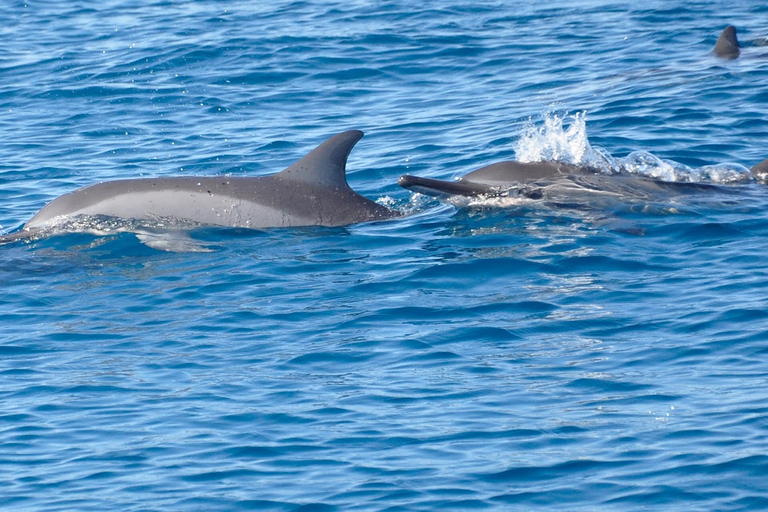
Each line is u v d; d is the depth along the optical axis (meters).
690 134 72.69
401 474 33.69
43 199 67.56
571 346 42.00
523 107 83.25
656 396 37.38
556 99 84.75
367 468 34.12
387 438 35.84
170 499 32.81
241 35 110.81
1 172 73.75
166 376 41.22
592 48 100.94
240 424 37.19
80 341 45.03
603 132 74.62
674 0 118.00
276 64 99.88
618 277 48.75
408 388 39.28
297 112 86.44
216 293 50.06
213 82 95.56
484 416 36.91
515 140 74.50
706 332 42.12
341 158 61.31
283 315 46.91
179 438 36.38
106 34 116.19
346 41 106.81
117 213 59.44
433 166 70.88
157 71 99.69
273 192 60.25
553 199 59.44
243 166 73.50
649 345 41.50
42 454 35.62
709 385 37.84
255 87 93.75
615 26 108.88
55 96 93.62
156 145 79.38
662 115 77.56
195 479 33.88
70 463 35.03
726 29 96.44
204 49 105.75
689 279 47.84
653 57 96.38
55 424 37.62
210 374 41.25
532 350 41.91
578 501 31.78
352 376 40.50
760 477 31.97
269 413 37.84
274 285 50.72
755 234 53.03
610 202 58.53
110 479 34.03
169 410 38.38
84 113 88.44
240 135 80.88
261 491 33.09
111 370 41.91
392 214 61.44
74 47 110.94
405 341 43.38
